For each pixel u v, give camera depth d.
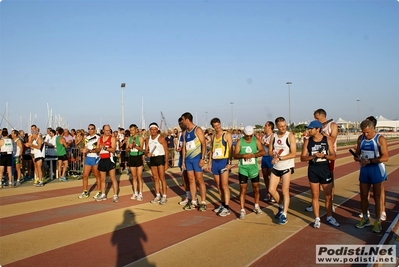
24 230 7.13
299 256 5.46
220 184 8.37
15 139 14.11
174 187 12.91
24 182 14.39
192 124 8.94
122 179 15.16
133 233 6.85
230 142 8.36
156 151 9.62
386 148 6.61
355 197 10.20
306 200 9.91
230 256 5.51
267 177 9.87
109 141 10.06
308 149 6.94
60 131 14.89
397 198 10.13
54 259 5.50
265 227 7.14
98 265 5.24
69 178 15.51
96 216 8.29
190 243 6.18
